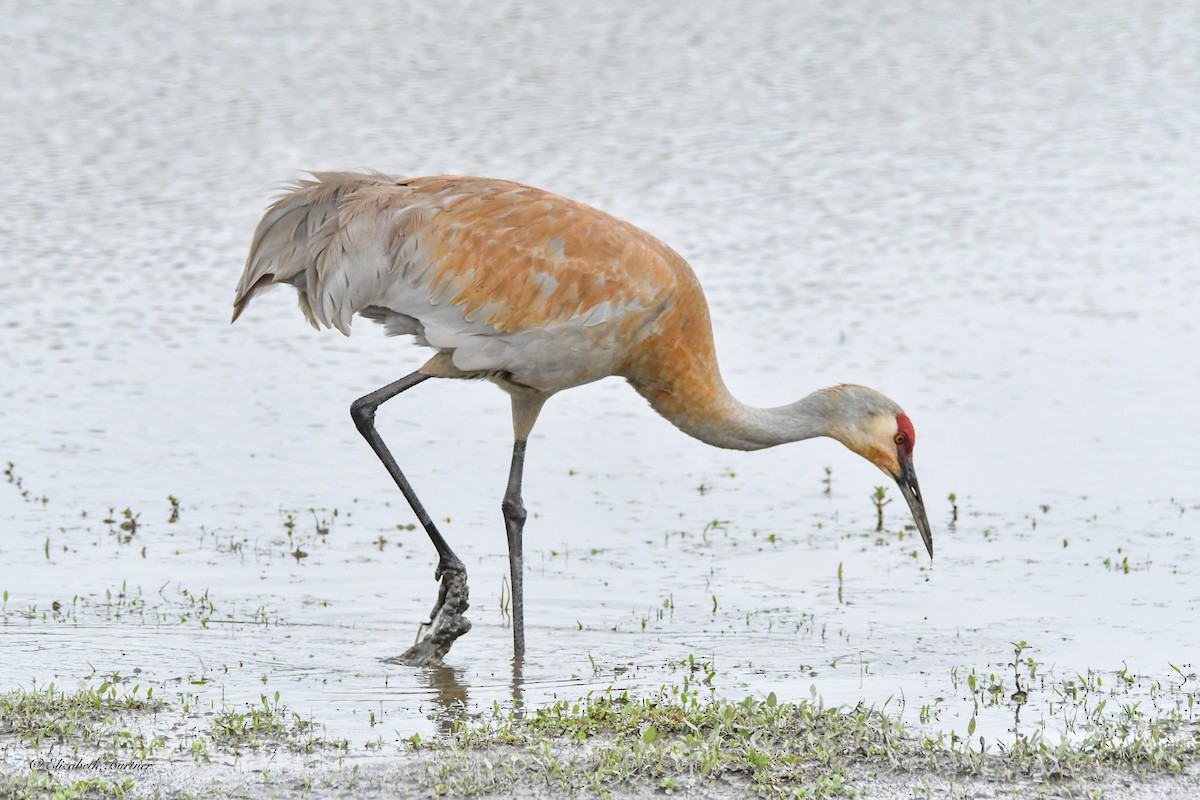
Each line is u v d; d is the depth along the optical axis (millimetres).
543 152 31797
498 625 14422
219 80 36781
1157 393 21391
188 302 24609
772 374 21781
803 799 10195
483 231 13602
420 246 13539
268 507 17703
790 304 24625
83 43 39625
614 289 13828
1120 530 16984
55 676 12539
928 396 21281
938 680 12766
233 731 11242
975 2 46656
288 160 31000
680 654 13539
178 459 19078
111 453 19188
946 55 41000
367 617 14484
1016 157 32812
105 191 29484
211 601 14719
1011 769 10711
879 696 12359
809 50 41156
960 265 26562
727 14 44656
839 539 16953
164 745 10961
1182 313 24391
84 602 14555
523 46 40750
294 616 14430
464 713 11945
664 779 10375
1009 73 39469
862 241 27625
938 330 23625
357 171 14172
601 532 17188
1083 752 10938
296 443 19766
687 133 33625
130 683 12438
